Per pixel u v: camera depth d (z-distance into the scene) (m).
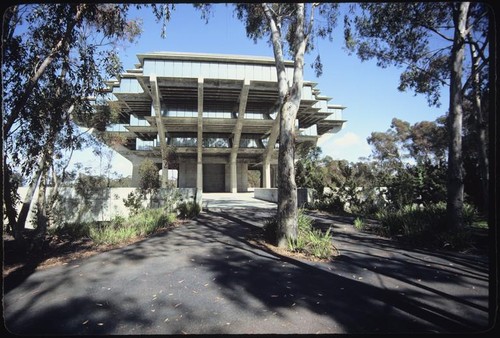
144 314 3.68
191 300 4.11
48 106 6.91
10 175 6.52
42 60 6.65
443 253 6.74
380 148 35.56
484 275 5.16
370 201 14.21
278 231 7.36
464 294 4.32
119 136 13.26
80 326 3.38
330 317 3.59
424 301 4.07
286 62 31.88
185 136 39.78
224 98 35.03
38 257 6.43
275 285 4.69
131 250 7.02
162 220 10.45
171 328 3.33
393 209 11.77
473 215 10.60
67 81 7.35
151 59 30.03
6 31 5.61
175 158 37.12
